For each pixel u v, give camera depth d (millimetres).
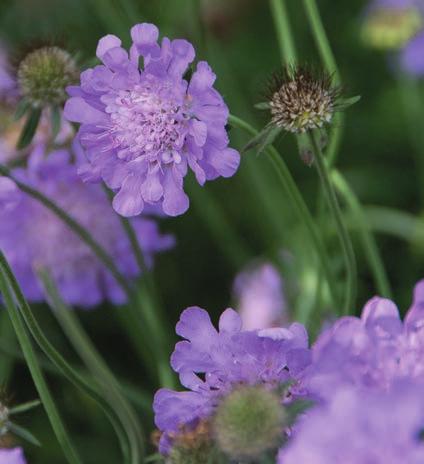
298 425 540
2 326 771
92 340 799
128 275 713
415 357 544
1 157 726
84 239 648
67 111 600
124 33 749
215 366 569
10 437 634
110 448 754
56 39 655
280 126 602
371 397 506
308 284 721
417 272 797
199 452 563
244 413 541
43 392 595
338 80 674
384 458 504
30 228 711
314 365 542
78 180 702
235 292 781
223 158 584
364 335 540
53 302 692
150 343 686
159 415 569
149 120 597
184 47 588
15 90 670
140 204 601
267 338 566
